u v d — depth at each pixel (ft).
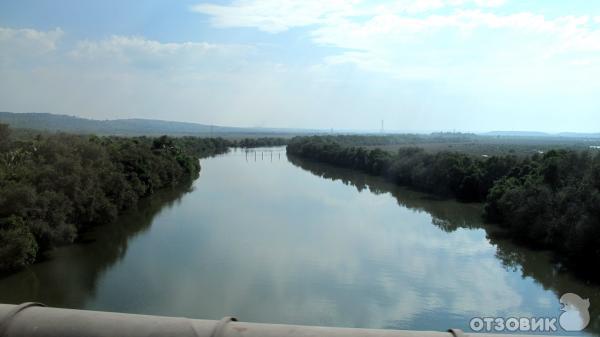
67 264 117.50
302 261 121.19
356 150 387.75
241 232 152.76
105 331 21.29
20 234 108.06
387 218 183.21
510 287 104.06
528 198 147.23
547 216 138.00
